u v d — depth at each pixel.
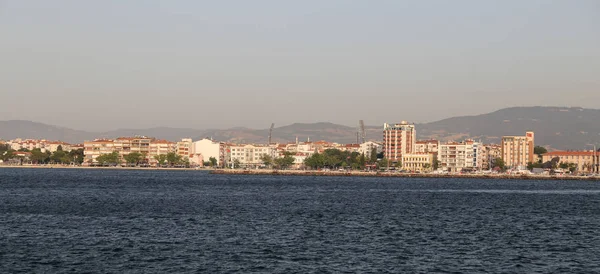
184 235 107.75
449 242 105.00
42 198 187.12
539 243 105.69
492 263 88.06
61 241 99.88
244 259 87.69
